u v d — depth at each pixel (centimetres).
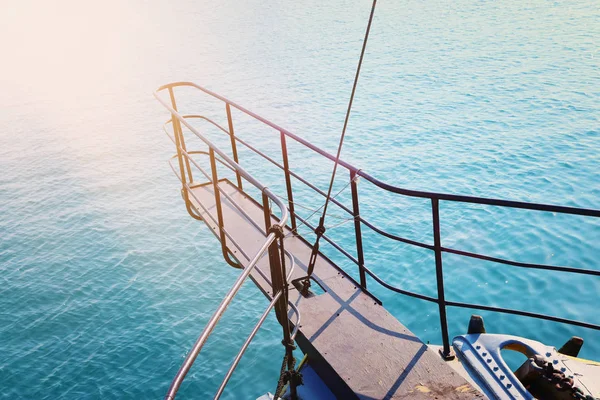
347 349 321
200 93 4316
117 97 4531
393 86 3834
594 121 2641
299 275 414
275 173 2409
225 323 1528
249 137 3030
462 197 283
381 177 2220
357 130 2902
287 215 289
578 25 5462
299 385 325
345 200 2038
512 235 1587
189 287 1739
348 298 375
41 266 1934
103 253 1986
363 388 290
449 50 4922
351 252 1667
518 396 316
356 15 7925
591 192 1872
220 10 10725
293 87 4153
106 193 2523
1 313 1680
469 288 1344
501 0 7975
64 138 3434
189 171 623
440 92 3544
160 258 1923
